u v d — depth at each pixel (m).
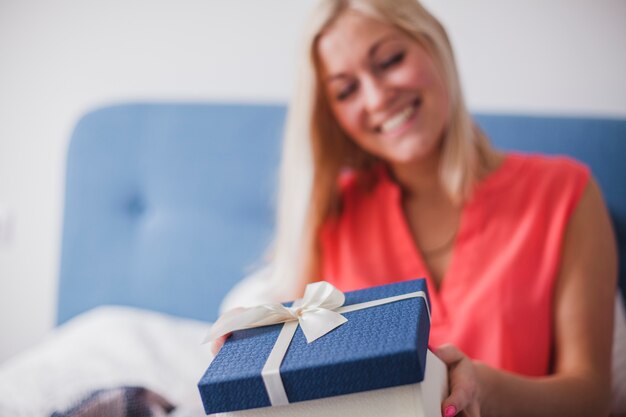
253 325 0.66
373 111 1.14
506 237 1.11
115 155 1.69
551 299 1.06
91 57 1.82
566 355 1.01
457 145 1.14
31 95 1.87
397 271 1.16
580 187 1.12
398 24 1.12
